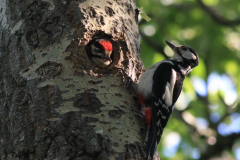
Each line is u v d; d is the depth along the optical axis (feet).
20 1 27.07
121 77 27.12
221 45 53.98
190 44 54.54
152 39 55.83
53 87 24.29
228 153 59.11
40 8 26.63
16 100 24.32
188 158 58.80
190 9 55.57
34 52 25.48
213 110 61.87
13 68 25.44
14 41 26.13
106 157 22.72
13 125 23.84
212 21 54.49
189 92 56.80
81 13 26.50
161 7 55.11
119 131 24.39
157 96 30.89
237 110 62.28
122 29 28.96
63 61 25.30
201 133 60.59
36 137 22.88
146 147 25.41
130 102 26.71
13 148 23.41
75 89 24.61
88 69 25.84
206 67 54.70
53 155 22.31
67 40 25.85
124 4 29.99
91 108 24.31
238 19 53.72
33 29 26.05
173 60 36.40
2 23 27.58
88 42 28.55
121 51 29.25
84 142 22.74
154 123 29.27
